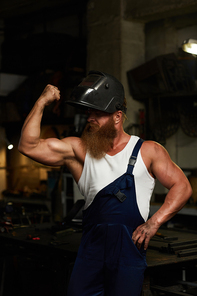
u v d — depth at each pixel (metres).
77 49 7.01
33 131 2.00
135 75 5.57
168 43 5.74
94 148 2.07
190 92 5.11
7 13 8.09
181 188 2.05
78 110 6.43
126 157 2.07
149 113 5.48
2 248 3.54
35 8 7.74
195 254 2.66
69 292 2.06
